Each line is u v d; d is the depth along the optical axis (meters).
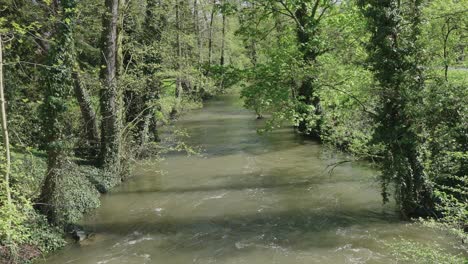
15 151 14.49
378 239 11.83
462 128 11.59
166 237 12.58
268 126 18.48
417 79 11.99
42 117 11.98
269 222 13.46
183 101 33.50
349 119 15.44
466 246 10.96
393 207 14.09
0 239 10.11
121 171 18.23
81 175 15.46
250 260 11.01
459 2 15.55
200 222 13.63
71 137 13.45
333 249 11.41
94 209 14.83
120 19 17.77
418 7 12.12
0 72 8.74
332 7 22.53
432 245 11.16
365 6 12.62
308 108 19.03
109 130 17.39
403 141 11.90
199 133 28.28
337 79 17.34
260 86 17.86
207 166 20.08
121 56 17.88
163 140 25.75
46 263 10.90
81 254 11.46
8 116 13.59
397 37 12.10
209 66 19.70
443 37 15.86
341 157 20.14
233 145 24.22
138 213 14.47
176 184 17.52
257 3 22.67
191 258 11.23
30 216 11.60
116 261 11.08
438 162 12.57
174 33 28.48
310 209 14.36
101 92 17.48
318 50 20.91
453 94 11.20
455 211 9.73
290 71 17.12
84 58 21.98
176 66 24.59
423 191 12.52
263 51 24.55
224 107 41.47
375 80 12.85
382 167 13.20
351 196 15.34
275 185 16.97
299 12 23.75
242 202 15.26
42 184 12.27
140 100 20.44
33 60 16.66
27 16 16.11
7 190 9.12
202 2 38.94
